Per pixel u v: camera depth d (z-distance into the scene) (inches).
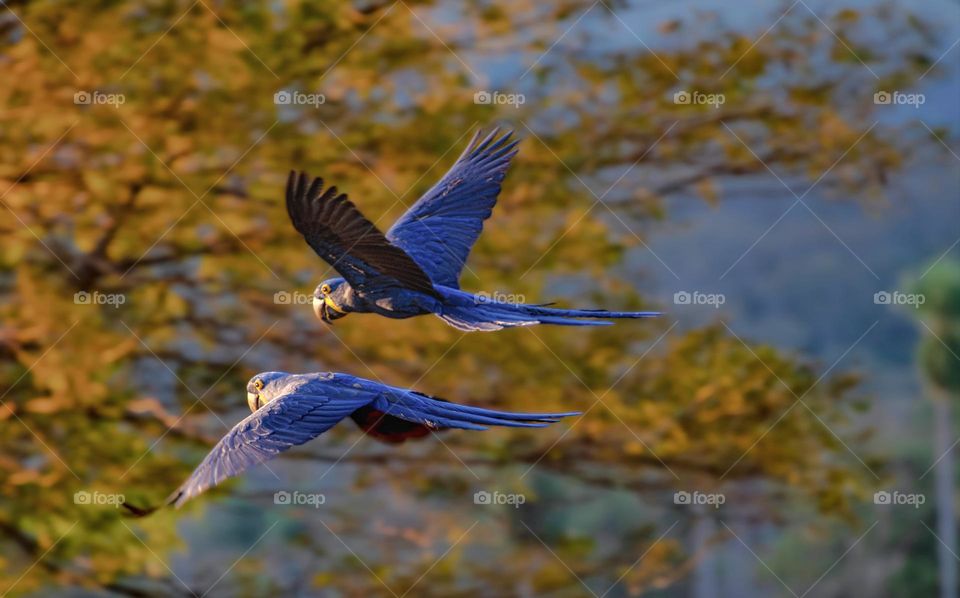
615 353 570.9
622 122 587.2
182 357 528.1
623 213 594.9
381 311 244.5
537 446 575.5
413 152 542.0
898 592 1455.5
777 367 591.5
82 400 482.6
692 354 588.7
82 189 487.8
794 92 598.5
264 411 221.8
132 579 547.2
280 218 515.8
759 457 590.6
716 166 603.5
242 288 530.6
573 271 574.6
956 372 1391.5
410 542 586.2
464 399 555.8
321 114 535.5
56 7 494.9
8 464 480.7
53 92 482.0
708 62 589.3
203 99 509.4
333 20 526.6
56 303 484.7
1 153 478.3
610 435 576.4
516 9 568.1
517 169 563.8
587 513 1053.2
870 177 610.9
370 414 228.2
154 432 520.4
